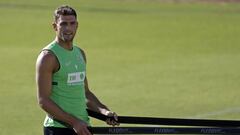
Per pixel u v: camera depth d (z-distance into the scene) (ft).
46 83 56.29
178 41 210.79
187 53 185.47
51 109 55.47
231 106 115.85
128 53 184.03
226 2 325.62
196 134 58.59
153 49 192.85
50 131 57.62
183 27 245.24
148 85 135.95
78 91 57.93
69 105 57.52
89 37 218.18
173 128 57.11
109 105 115.96
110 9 297.12
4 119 102.83
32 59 171.32
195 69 157.28
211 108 114.01
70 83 57.41
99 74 149.59
